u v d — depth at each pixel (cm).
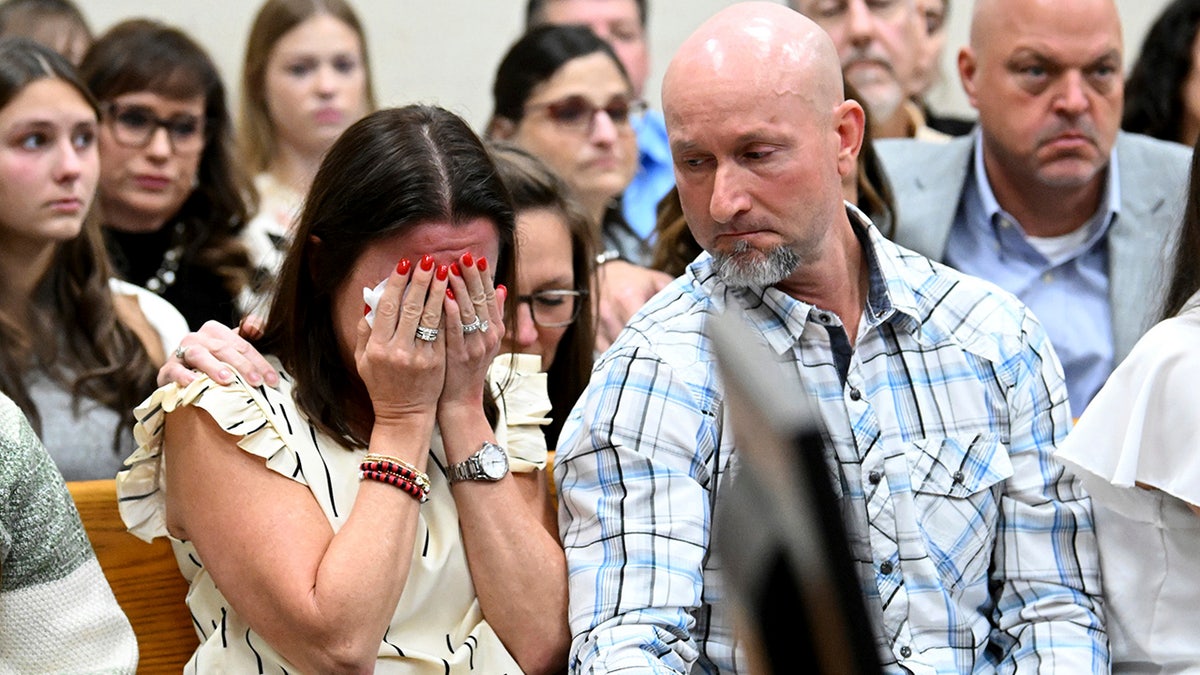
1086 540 608
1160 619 601
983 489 586
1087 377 912
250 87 1174
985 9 895
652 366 571
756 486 200
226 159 1029
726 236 552
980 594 595
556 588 562
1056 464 607
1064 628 594
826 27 1145
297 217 566
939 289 603
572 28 1066
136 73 980
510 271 574
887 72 1140
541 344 710
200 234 1014
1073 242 923
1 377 784
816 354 583
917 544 572
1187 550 598
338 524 534
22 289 808
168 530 549
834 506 198
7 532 511
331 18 1170
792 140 540
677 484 559
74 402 802
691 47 551
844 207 595
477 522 554
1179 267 630
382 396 532
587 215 728
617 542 556
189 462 528
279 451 529
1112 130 886
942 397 589
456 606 558
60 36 1141
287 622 510
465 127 551
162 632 602
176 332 880
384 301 525
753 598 199
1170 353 589
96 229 830
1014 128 886
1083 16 862
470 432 554
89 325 818
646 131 1196
